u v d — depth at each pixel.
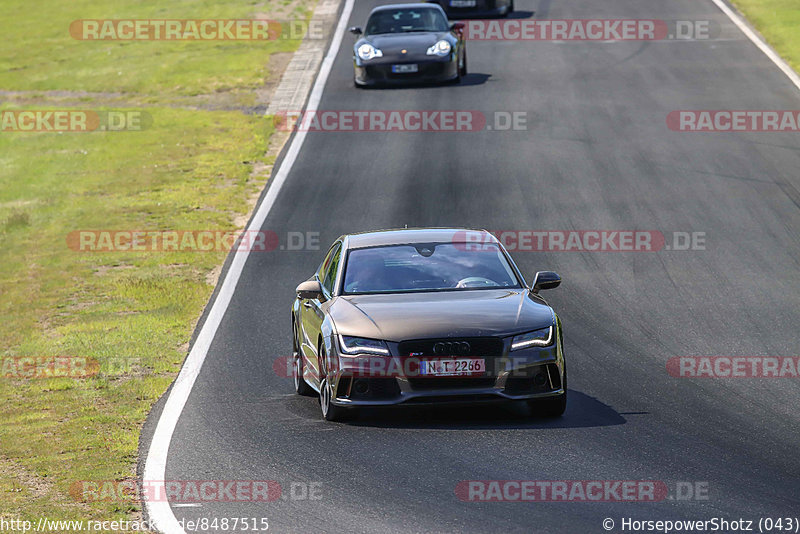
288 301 51.03
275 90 105.38
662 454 27.89
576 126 85.81
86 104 108.31
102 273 59.44
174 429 32.78
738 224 61.31
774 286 50.22
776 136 80.56
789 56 105.88
